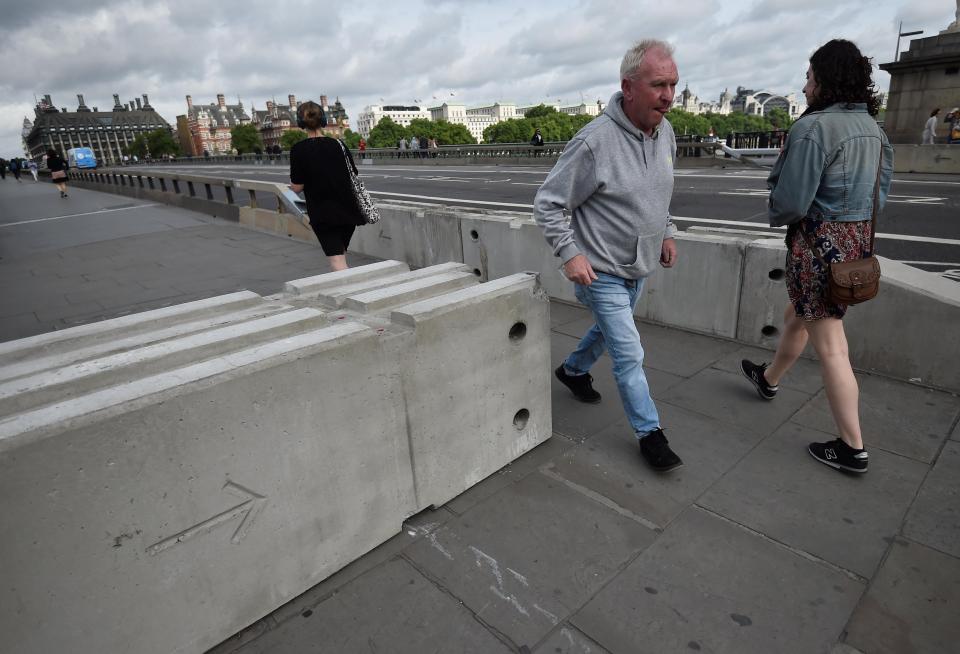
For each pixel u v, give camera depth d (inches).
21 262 371.2
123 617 65.2
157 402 63.1
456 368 98.3
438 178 977.5
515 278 111.3
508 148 1290.6
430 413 95.9
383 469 90.1
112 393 63.4
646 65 89.0
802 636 73.0
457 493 104.6
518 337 111.6
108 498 61.2
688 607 78.1
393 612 79.7
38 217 644.1
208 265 331.0
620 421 129.6
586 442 121.4
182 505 67.5
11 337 221.3
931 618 74.6
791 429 122.3
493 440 109.4
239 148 6127.0
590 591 81.6
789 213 95.3
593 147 95.0
